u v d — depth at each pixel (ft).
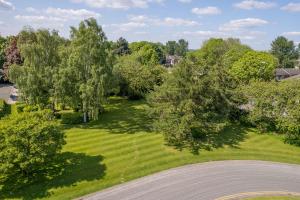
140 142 137.90
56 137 104.53
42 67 156.46
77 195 95.76
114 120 169.99
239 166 122.21
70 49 157.48
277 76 358.23
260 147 140.67
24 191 95.55
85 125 159.74
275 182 111.04
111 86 163.32
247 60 248.93
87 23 155.63
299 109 141.79
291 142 146.61
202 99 136.46
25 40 166.91
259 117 154.30
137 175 110.42
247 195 100.37
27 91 153.48
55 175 106.01
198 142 140.67
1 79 288.30
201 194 100.01
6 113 173.27
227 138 148.05
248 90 161.07
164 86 140.87
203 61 149.38
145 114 182.70
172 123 132.26
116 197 96.22
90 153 124.57
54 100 154.20
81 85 146.41
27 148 95.50
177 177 110.93
